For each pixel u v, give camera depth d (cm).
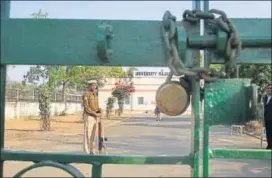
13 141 1287
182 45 322
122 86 4331
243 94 349
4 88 362
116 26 346
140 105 6856
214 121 350
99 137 1020
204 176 356
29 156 370
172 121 3044
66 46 348
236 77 384
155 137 1480
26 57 350
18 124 2173
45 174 420
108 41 339
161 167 471
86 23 347
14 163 522
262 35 339
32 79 2572
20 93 2847
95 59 346
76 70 2894
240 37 332
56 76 2556
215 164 556
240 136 1515
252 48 343
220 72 332
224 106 349
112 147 1103
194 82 346
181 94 344
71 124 2361
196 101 347
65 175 417
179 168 473
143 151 992
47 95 1862
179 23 343
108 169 456
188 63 340
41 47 349
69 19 347
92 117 974
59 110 3725
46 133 1653
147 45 345
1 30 352
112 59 346
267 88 1016
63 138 1423
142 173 445
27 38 350
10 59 351
